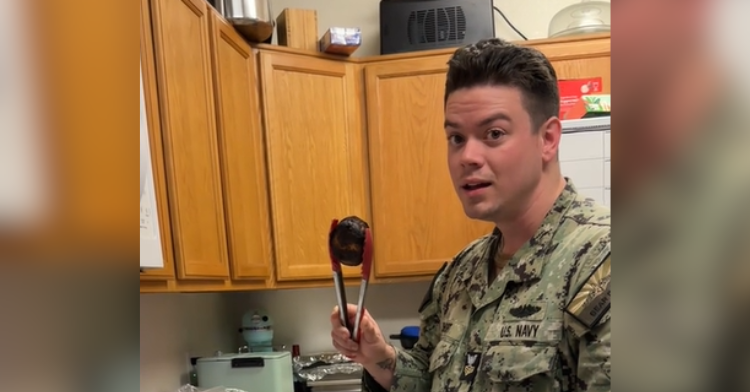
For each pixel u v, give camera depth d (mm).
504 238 889
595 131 1612
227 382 1752
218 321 2098
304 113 1926
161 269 1118
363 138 2035
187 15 1313
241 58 1715
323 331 2289
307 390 1968
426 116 1994
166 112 1160
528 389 733
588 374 670
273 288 1853
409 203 1998
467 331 869
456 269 1015
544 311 746
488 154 805
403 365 1006
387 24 2080
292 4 2285
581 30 1998
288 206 1884
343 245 819
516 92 799
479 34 2035
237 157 1617
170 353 1682
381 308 2270
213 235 1403
